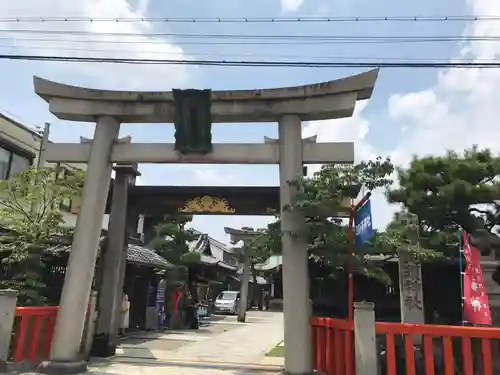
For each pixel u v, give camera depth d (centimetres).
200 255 2930
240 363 1213
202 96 1066
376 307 1345
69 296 1008
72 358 982
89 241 1038
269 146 1059
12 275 1374
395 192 1346
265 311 4447
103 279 1225
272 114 1054
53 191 1379
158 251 2747
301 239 968
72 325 993
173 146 1088
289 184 998
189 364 1151
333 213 955
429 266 1245
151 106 1105
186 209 1253
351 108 1024
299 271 965
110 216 1262
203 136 1064
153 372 1008
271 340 1852
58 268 1448
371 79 1016
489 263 1131
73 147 1124
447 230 1266
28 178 1377
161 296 2114
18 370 938
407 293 1017
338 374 874
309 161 1030
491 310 1103
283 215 995
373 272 1143
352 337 843
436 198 1263
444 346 770
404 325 790
